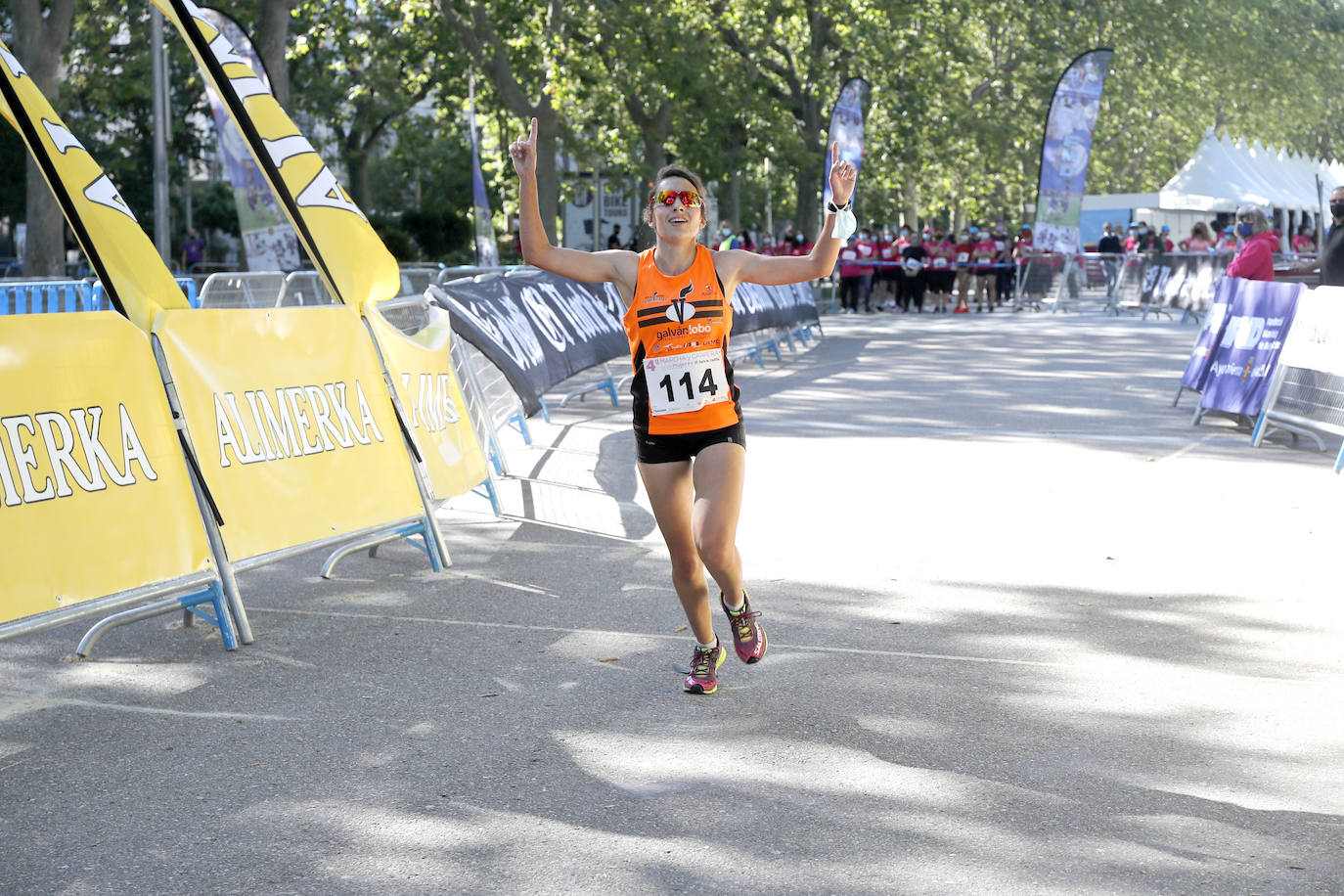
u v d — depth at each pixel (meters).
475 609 5.73
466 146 39.59
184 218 40.06
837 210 4.38
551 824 3.56
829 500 8.02
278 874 3.28
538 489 8.46
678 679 4.79
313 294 13.08
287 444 5.71
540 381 9.39
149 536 4.90
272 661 5.03
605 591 6.03
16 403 4.50
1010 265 29.83
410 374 6.84
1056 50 42.03
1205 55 48.72
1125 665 4.93
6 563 4.35
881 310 29.86
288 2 22.56
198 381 5.26
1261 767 3.95
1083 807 3.66
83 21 28.58
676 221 4.36
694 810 3.64
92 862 3.36
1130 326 23.91
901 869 3.28
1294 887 3.19
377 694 4.64
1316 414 9.75
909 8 34.31
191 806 3.70
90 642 5.07
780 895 3.15
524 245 4.44
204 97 34.59
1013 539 7.00
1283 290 10.60
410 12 27.36
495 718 4.39
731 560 4.45
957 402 12.86
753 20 32.34
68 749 4.14
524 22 26.73
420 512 6.45
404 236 38.62
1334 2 59.84
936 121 40.00
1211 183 35.62
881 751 4.07
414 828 3.55
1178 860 3.33
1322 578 6.19
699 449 4.46
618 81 28.55
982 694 4.61
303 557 6.73
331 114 35.88
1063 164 24.86
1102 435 10.69
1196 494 8.21
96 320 4.86
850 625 5.46
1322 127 64.69
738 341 16.91
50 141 5.00
